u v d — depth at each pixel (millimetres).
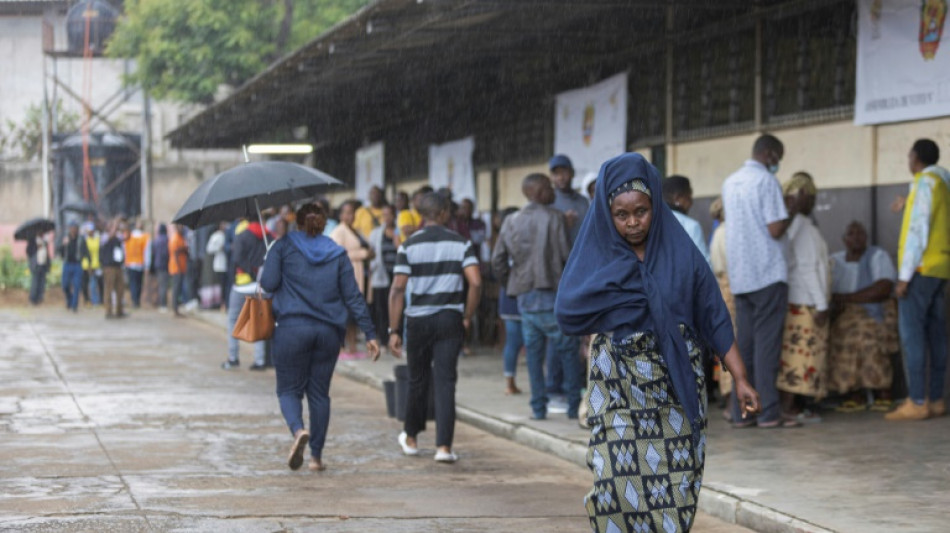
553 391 21031
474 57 31406
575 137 30938
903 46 20047
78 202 67875
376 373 27062
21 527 12781
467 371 27094
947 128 19484
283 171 17328
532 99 34000
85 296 57719
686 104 26750
